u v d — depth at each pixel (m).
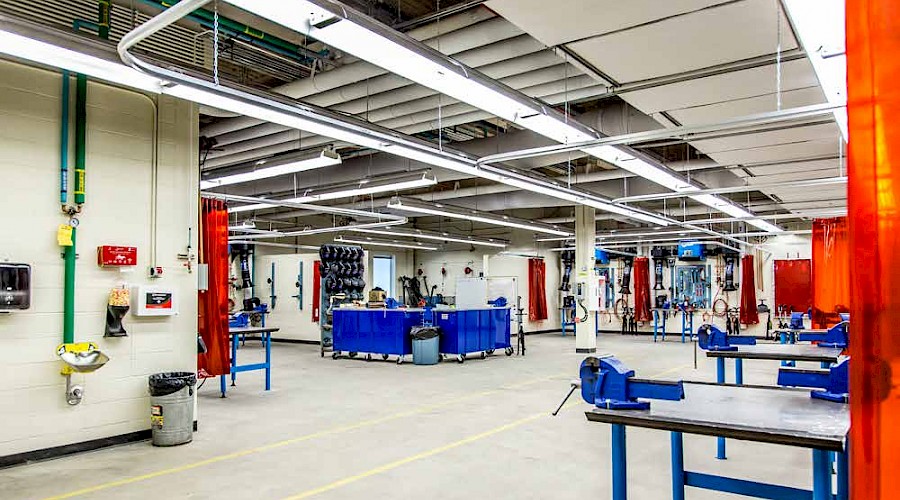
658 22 3.97
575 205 13.46
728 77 4.88
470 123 8.63
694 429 2.49
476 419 6.22
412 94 6.45
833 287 12.39
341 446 5.16
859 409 0.95
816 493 2.62
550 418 6.27
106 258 5.07
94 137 5.12
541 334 18.73
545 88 6.12
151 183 5.49
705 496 3.94
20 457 4.59
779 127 6.15
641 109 5.72
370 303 11.80
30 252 4.71
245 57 6.32
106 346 5.13
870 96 0.94
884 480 0.91
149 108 5.50
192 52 5.65
